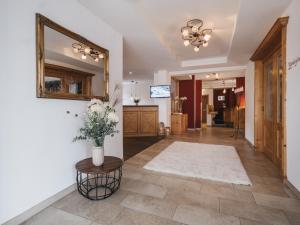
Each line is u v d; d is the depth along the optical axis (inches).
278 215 66.7
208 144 195.2
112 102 115.3
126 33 123.4
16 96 61.1
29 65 65.1
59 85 76.7
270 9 89.6
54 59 74.5
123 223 62.4
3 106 57.6
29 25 64.9
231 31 135.7
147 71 265.4
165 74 253.0
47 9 71.7
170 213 68.2
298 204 74.2
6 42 58.1
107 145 111.9
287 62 91.2
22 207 63.6
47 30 71.3
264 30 113.3
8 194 59.5
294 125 84.5
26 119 64.4
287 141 92.2
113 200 77.6
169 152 159.6
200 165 123.2
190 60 223.5
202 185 92.8
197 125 341.1
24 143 64.0
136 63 211.6
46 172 72.5
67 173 82.8
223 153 155.6
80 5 88.7
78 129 88.0
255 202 75.9
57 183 77.7
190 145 189.8
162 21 119.3
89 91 94.0
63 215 67.0
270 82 140.1
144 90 398.9
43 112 70.8
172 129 282.0
